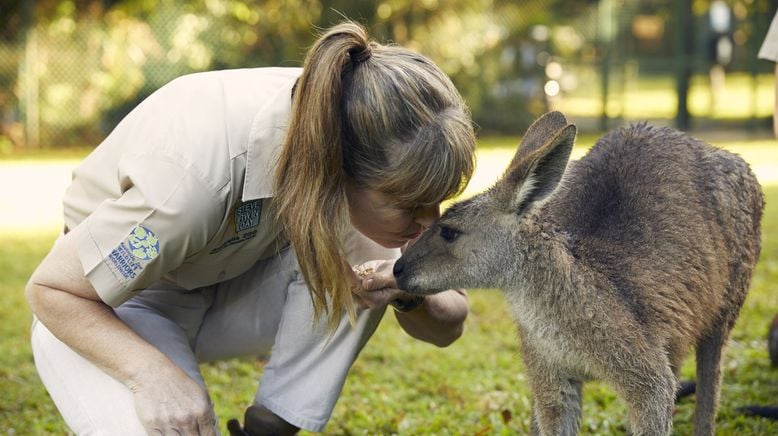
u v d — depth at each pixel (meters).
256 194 3.04
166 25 16.25
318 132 2.79
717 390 4.02
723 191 4.00
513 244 3.56
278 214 3.01
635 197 3.81
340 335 3.52
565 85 17.27
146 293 3.51
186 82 3.17
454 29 16.69
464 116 2.91
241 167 3.04
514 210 3.54
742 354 5.19
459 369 5.09
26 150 16.05
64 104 16.25
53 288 3.06
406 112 2.81
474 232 3.58
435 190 2.87
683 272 3.68
